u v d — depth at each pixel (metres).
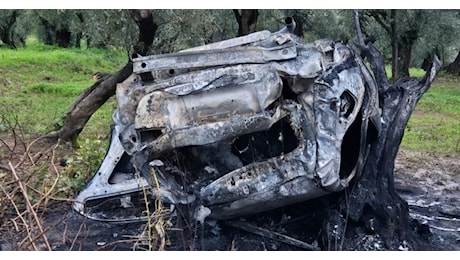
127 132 4.73
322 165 4.68
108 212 6.26
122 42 11.89
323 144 4.71
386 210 5.11
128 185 5.96
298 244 5.00
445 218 6.29
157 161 4.73
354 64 5.01
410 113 5.43
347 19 22.67
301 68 4.70
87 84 21.83
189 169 4.86
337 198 5.13
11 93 18.95
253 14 12.23
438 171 8.97
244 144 4.94
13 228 5.16
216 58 4.69
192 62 4.68
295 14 20.78
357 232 5.08
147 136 4.69
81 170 7.51
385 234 5.07
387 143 5.27
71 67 26.61
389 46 28.69
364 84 5.16
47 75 24.36
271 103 4.61
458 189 7.76
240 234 5.18
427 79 5.59
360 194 5.09
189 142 4.57
